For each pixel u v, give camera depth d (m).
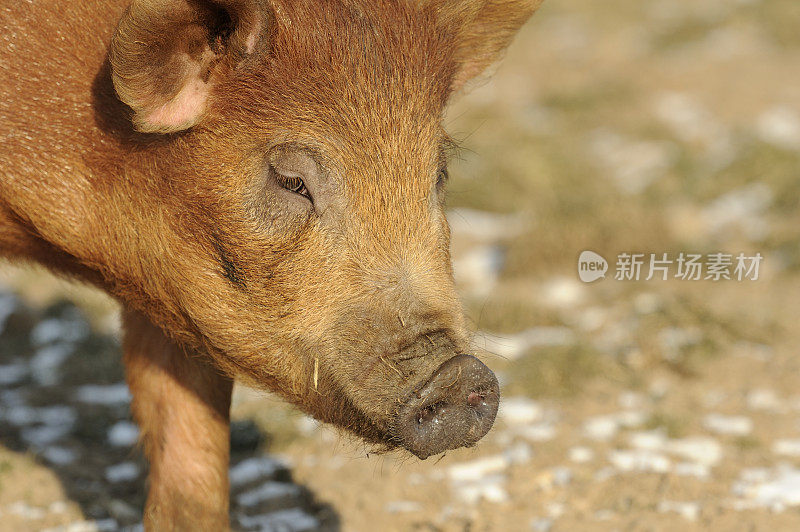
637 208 15.16
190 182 6.48
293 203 6.31
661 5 29.23
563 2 30.14
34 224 6.92
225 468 7.55
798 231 15.23
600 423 10.30
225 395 7.48
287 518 8.63
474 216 16.45
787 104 21.47
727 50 25.28
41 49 6.79
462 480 9.30
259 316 6.45
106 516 8.60
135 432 10.33
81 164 6.77
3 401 10.96
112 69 6.08
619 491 8.94
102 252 6.91
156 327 7.40
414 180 6.28
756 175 17.25
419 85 6.38
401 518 8.62
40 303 13.59
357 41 6.29
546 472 9.27
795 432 10.12
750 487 8.91
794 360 11.79
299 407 6.62
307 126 6.27
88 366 11.88
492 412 6.02
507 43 7.66
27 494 8.82
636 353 11.88
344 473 9.48
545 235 14.43
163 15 5.90
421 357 5.93
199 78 6.34
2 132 6.79
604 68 24.50
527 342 12.27
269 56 6.27
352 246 6.21
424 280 6.15
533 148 18.62
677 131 20.02
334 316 6.18
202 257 6.56
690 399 10.95
